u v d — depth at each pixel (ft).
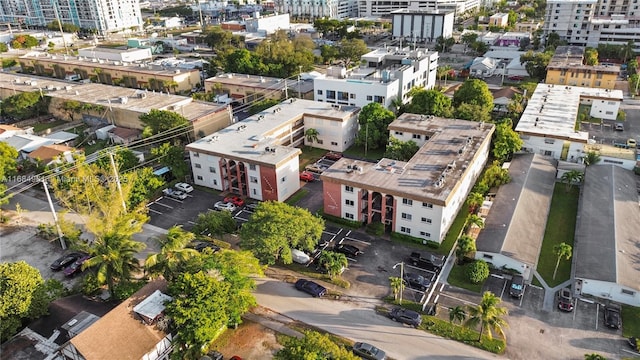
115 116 411.13
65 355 166.91
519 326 187.93
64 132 398.21
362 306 201.77
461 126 325.83
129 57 653.71
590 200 264.52
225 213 244.42
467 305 192.24
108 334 163.53
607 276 199.21
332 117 346.33
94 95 446.19
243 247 215.51
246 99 479.82
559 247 213.66
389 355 176.04
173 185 309.42
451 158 274.77
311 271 224.12
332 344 153.07
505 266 219.00
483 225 238.27
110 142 385.50
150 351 164.76
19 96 433.07
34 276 187.52
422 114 360.69
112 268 192.95
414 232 244.83
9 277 179.83
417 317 189.57
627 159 306.55
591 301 199.93
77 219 272.51
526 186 278.67
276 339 184.96
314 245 226.79
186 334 167.22
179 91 529.86
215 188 305.73
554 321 189.98
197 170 307.17
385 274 221.05
